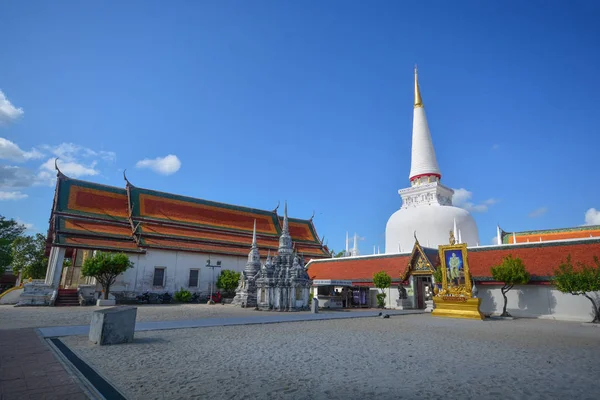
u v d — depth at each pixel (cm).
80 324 1786
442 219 4962
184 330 1664
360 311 3133
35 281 3741
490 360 1042
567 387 771
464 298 2595
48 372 822
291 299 3219
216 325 1838
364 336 1532
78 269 4578
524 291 2817
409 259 3525
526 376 862
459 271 2762
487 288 3009
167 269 4366
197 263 4638
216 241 5097
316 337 1490
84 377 789
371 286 3831
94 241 3969
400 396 704
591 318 2456
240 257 5072
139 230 4428
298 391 728
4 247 5369
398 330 1762
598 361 1038
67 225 3975
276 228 6206
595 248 2688
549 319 2586
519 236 5262
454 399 689
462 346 1283
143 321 2008
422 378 838
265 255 5419
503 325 2092
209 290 4641
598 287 2223
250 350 1176
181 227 5041
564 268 2420
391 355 1108
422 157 5738
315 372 887
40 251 6084
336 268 4416
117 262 3319
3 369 848
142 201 4925
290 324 2017
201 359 1020
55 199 4247
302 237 6494
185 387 740
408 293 3544
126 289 3991
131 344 1236
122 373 841
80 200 4394
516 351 1191
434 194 5441
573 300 2564
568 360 1049
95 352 1080
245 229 5750
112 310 1269
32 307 2978
